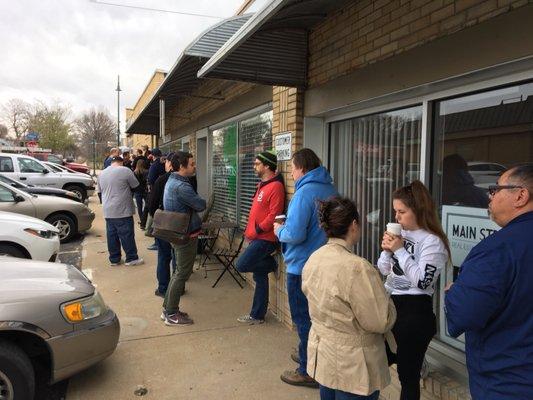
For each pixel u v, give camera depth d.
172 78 7.50
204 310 5.41
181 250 4.80
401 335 2.57
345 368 2.18
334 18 4.08
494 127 2.93
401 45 3.27
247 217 6.84
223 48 3.77
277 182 4.70
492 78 2.81
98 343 3.46
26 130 52.03
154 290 6.16
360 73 3.71
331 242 2.35
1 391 2.99
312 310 2.30
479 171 3.03
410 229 2.69
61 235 9.58
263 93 5.69
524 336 1.64
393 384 3.36
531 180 1.73
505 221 1.80
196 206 4.73
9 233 6.11
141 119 14.55
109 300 5.75
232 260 6.62
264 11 2.99
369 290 2.12
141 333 4.72
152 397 3.51
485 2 2.59
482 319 1.67
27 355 3.17
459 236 3.17
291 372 3.79
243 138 7.05
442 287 3.31
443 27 2.89
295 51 4.53
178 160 4.75
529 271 1.63
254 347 4.41
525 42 2.37
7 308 3.05
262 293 5.00
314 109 4.46
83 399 3.47
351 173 4.43
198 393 3.58
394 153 3.84
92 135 56.28
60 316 3.25
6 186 9.03
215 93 7.93
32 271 3.68
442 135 3.32
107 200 7.34
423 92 3.32
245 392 3.60
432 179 3.38
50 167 17.27
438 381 3.04
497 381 1.69
